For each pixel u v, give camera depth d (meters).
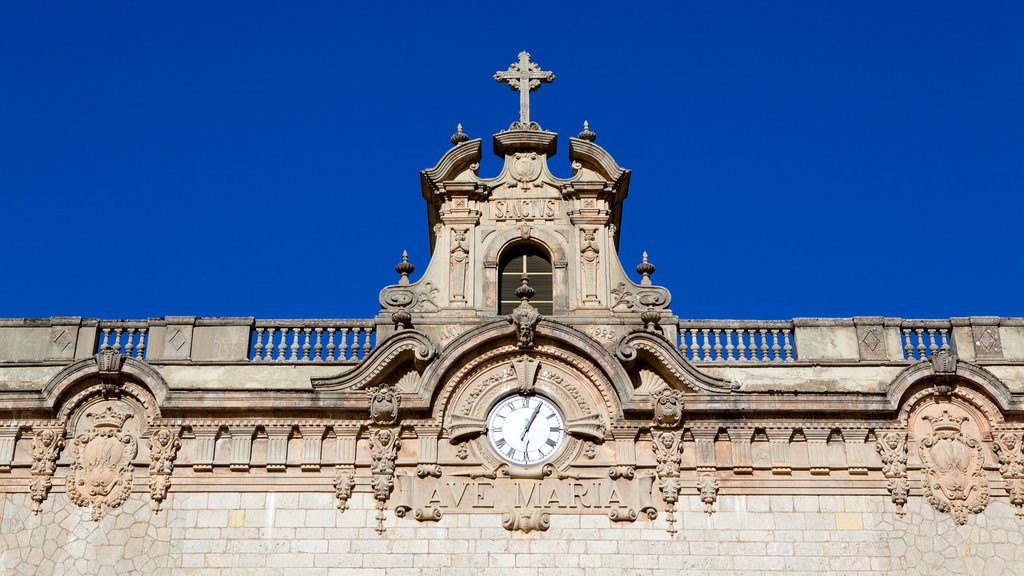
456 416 33.75
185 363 34.78
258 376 34.62
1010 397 33.56
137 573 32.19
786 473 33.28
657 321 34.97
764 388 34.53
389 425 33.53
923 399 34.03
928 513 32.94
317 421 33.59
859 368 34.91
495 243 36.72
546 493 33.09
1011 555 32.47
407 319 35.00
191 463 33.22
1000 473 33.34
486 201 37.31
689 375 33.81
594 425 33.62
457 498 32.97
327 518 32.75
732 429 33.62
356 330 35.53
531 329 34.03
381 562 32.31
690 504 32.97
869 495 33.09
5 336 35.31
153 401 33.75
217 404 33.50
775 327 35.59
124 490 33.06
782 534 32.66
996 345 35.34
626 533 32.66
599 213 37.00
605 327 35.41
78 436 33.56
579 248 36.59
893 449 33.47
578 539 32.59
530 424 33.84
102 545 32.50
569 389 34.12
